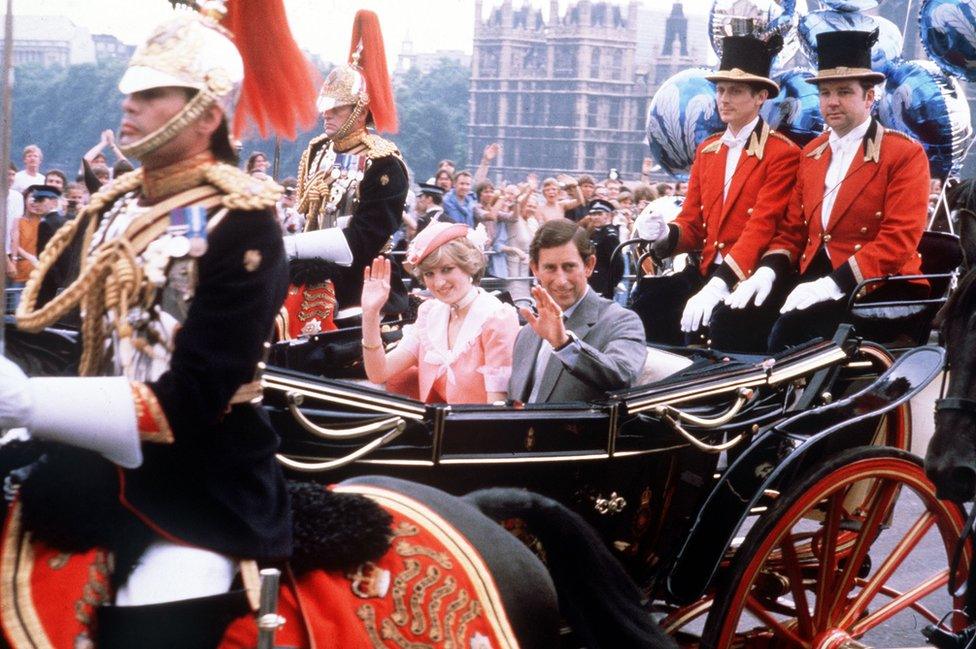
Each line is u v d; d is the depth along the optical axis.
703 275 8.00
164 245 2.80
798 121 8.95
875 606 6.85
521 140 115.38
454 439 4.47
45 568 2.83
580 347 4.98
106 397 2.70
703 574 4.83
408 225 13.18
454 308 5.53
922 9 8.83
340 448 4.34
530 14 115.12
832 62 7.42
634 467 4.88
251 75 3.83
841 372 5.71
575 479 4.75
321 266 6.40
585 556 3.68
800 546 5.73
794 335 6.86
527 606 3.36
